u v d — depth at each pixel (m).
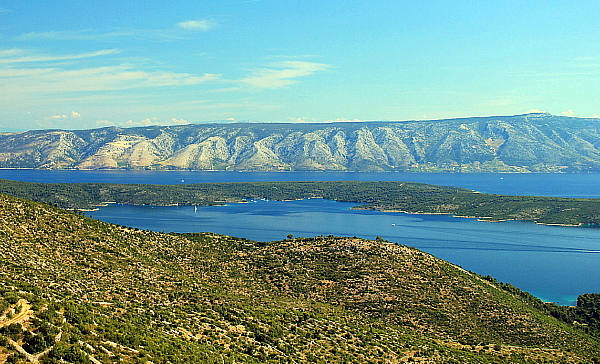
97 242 140.00
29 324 55.09
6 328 52.19
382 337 101.06
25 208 143.12
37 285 84.50
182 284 122.56
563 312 161.88
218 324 85.25
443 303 137.38
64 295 80.31
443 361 91.56
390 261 163.38
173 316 83.94
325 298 136.38
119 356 56.03
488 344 112.62
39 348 50.97
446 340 112.00
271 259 166.62
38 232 130.75
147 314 80.75
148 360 57.62
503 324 129.25
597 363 105.88
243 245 183.88
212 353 68.06
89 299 85.50
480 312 135.00
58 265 109.75
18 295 62.38
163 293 108.50
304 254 171.00
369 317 122.31
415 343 101.44
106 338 59.59
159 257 148.50
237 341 78.81
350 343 92.44
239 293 127.12
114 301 89.94
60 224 143.00
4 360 47.47
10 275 88.88
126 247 145.62
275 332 87.69
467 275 167.38
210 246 176.00
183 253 160.38
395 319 122.94
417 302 135.88
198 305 97.12
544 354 108.81
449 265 173.75
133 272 122.25
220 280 139.75
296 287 142.50
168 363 58.66
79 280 101.06
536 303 167.38
